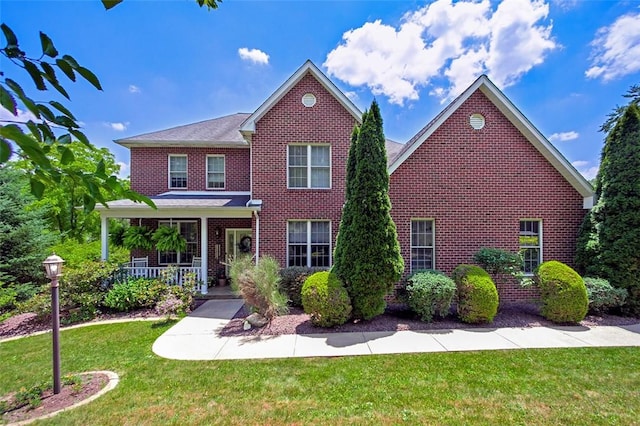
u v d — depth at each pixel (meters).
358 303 7.77
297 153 11.52
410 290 8.02
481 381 4.90
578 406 4.22
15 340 7.22
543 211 10.22
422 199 10.15
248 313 9.02
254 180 11.29
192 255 13.83
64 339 7.08
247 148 14.12
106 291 9.68
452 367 5.39
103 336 7.23
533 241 10.26
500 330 7.36
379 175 7.86
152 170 13.92
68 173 1.46
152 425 3.88
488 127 10.30
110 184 1.53
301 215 11.30
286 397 4.48
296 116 11.42
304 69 11.30
